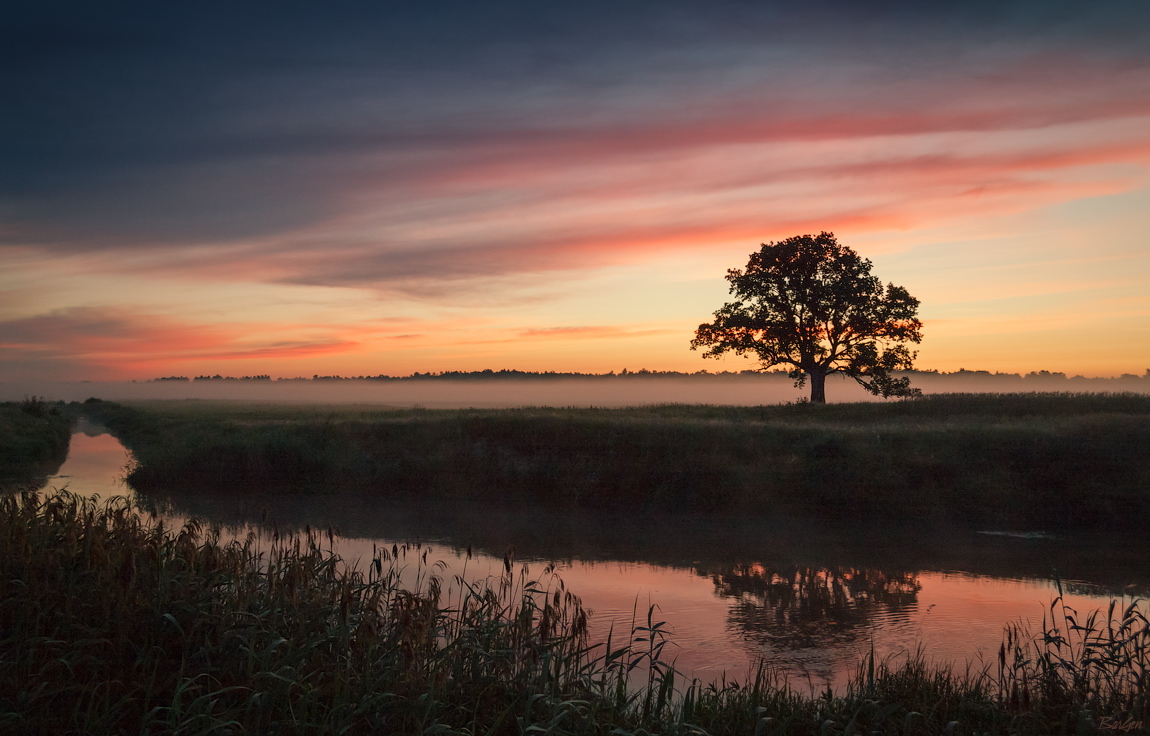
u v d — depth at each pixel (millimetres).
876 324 47969
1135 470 18969
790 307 49656
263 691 5281
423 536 16609
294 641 6031
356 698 5344
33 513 8578
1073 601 11484
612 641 9133
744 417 32750
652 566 13852
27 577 6492
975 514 18453
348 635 6164
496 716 5504
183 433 31344
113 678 5402
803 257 48500
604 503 20812
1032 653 8695
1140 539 16422
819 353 49312
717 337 51031
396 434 25672
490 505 20906
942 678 7062
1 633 5859
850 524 18266
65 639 5801
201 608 6258
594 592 11789
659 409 39844
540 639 6625
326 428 26594
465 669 6176
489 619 7238
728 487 20422
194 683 5441
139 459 27516
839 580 12836
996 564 14117
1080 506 18219
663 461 21875
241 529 16641
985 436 21312
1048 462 19781
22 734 4551
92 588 6418
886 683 6828
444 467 23359
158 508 19984
